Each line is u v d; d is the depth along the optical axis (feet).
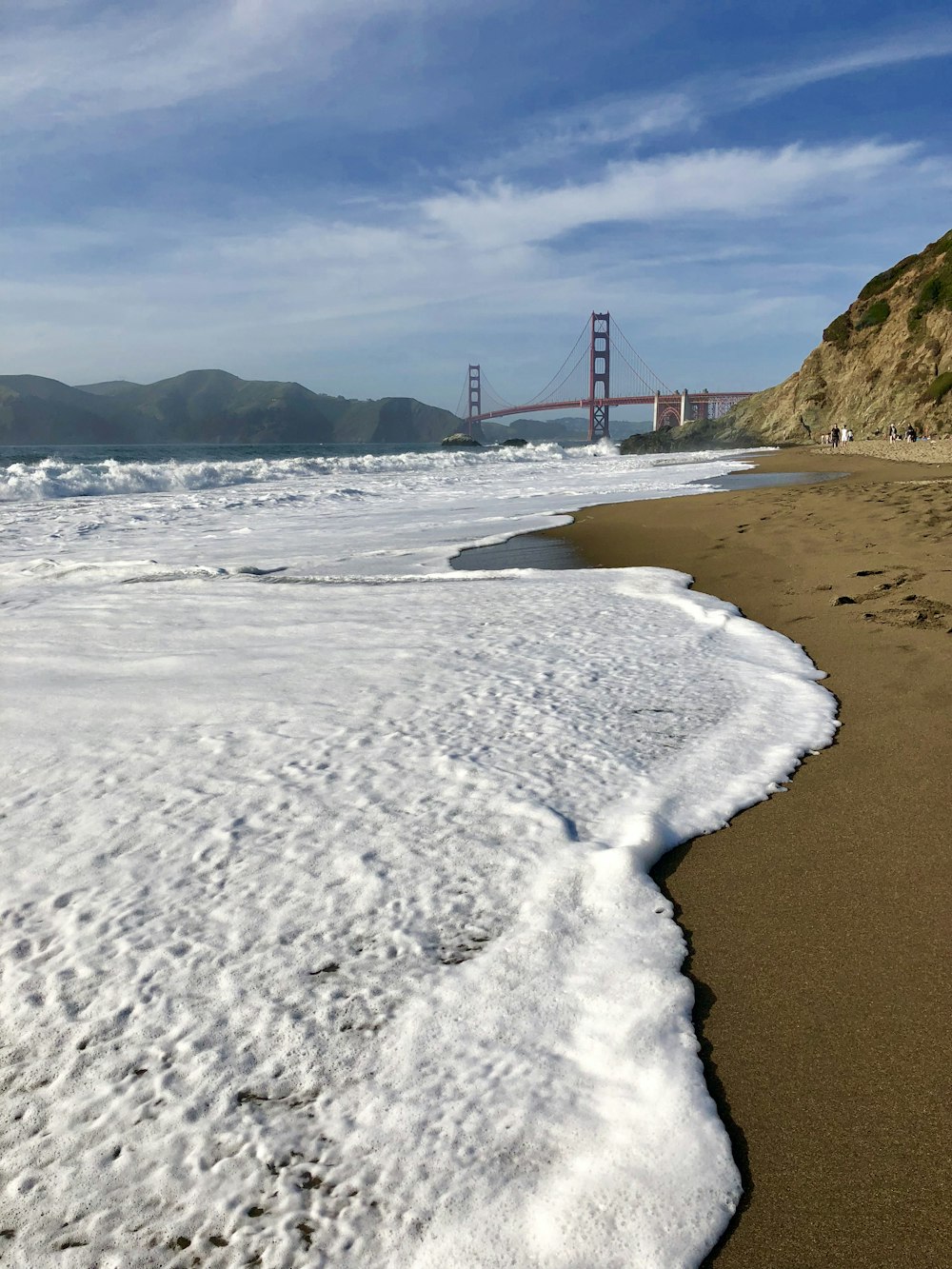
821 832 9.26
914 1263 4.55
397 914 7.52
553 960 6.98
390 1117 5.43
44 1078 5.78
